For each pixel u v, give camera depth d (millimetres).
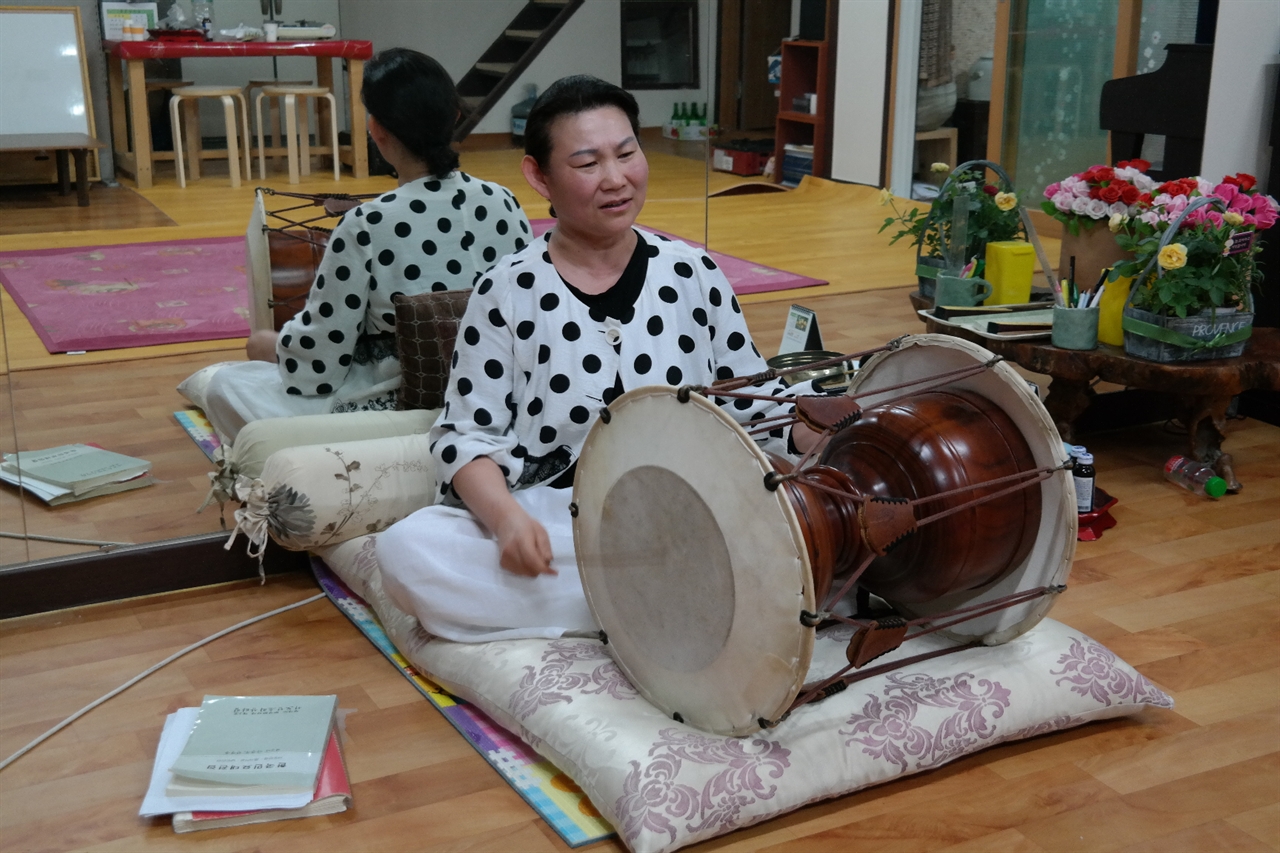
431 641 1814
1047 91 5684
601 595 1621
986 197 3117
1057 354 2623
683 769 1445
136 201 2436
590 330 1729
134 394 2912
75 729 1727
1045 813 1521
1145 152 4895
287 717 1662
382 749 1670
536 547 1636
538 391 1752
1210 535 2430
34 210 2609
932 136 6660
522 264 1746
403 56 2203
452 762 1644
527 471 1778
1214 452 2676
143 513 2320
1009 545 1620
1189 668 1892
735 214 6105
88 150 2414
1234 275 2494
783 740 1505
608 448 1548
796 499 1418
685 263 1787
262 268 2680
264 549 2188
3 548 2143
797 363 2396
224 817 1500
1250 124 3172
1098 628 2025
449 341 2217
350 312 2305
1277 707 1778
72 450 2531
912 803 1543
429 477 2098
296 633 2021
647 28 2387
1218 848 1454
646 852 1379
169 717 1694
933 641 1759
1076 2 5426
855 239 5457
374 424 2182
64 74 2355
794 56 7312
